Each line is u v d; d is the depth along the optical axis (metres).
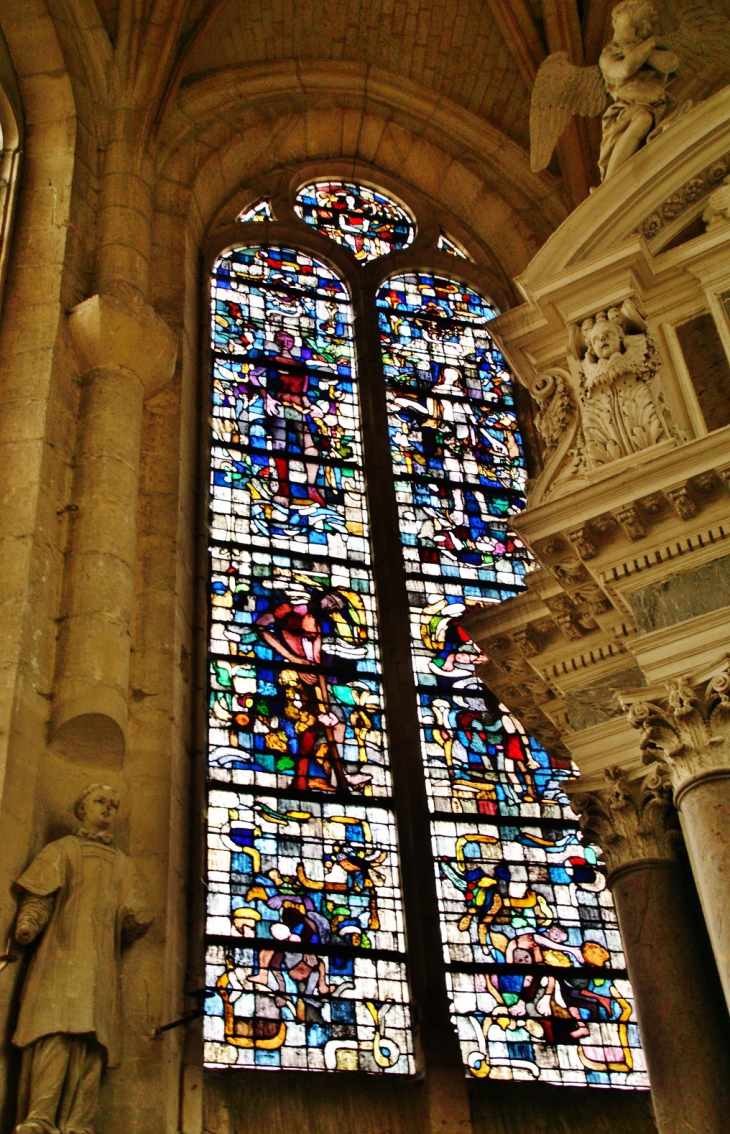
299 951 11.36
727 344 10.88
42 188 14.04
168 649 11.88
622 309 11.12
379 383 15.52
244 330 15.64
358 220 17.44
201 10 16.14
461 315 16.77
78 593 11.30
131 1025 9.75
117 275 13.66
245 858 11.70
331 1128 10.47
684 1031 9.30
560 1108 10.95
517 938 11.88
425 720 13.04
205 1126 10.19
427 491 14.80
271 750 12.42
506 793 12.76
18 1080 8.99
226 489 14.05
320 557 13.93
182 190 15.78
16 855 9.78
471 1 17.22
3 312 13.00
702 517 9.88
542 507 10.19
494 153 17.48
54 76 14.70
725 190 11.59
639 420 10.47
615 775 10.33
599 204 11.74
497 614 11.00
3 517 11.49
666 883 9.95
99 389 12.63
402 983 11.45
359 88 17.52
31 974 9.28
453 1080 10.77
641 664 9.60
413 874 11.91
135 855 10.59
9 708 10.36
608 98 14.18
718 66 14.26
